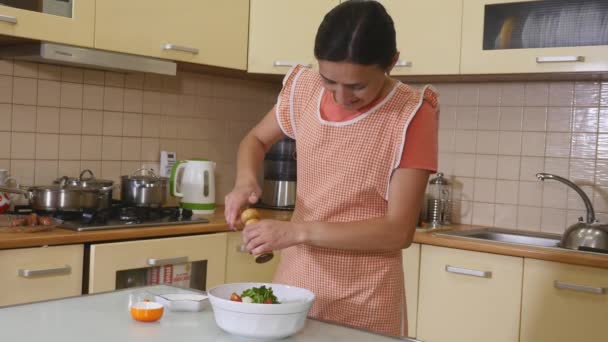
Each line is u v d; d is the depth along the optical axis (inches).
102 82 119.6
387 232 58.2
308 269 64.6
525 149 124.5
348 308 63.6
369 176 62.6
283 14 123.9
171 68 113.9
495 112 127.2
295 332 46.3
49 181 113.5
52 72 112.8
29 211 105.1
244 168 67.1
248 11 125.9
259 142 70.6
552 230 122.2
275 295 52.6
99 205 106.9
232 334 46.3
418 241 110.5
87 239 92.4
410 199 60.3
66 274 90.9
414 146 60.7
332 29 53.9
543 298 99.6
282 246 54.9
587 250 102.1
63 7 99.5
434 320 109.5
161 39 111.6
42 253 88.0
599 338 95.3
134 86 124.3
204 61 118.5
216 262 109.5
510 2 110.0
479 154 128.9
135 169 125.3
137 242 97.7
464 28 113.4
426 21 116.4
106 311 50.8
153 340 44.3
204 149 136.7
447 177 131.9
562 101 121.0
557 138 121.5
